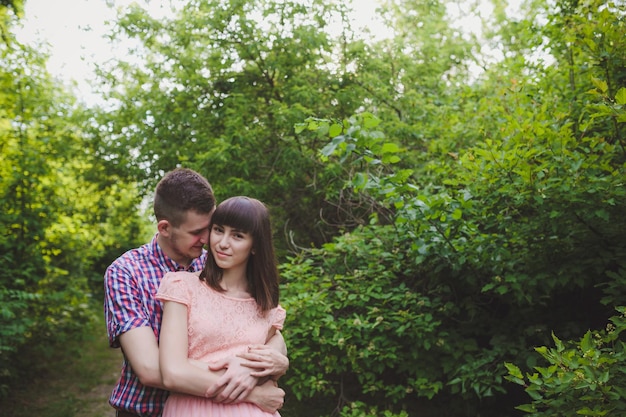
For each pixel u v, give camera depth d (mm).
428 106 5461
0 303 5121
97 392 5934
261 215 1772
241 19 5754
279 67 5812
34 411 5289
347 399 4270
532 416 2330
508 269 3275
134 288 1767
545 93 3826
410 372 3666
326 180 5371
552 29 3713
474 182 3281
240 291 1802
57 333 7234
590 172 2971
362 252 3967
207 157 5309
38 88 6734
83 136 7570
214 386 1598
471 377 3258
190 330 1682
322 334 3797
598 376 2039
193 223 1808
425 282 3824
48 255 7020
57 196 6988
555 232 2957
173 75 6391
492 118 4195
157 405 1778
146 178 6816
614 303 2844
